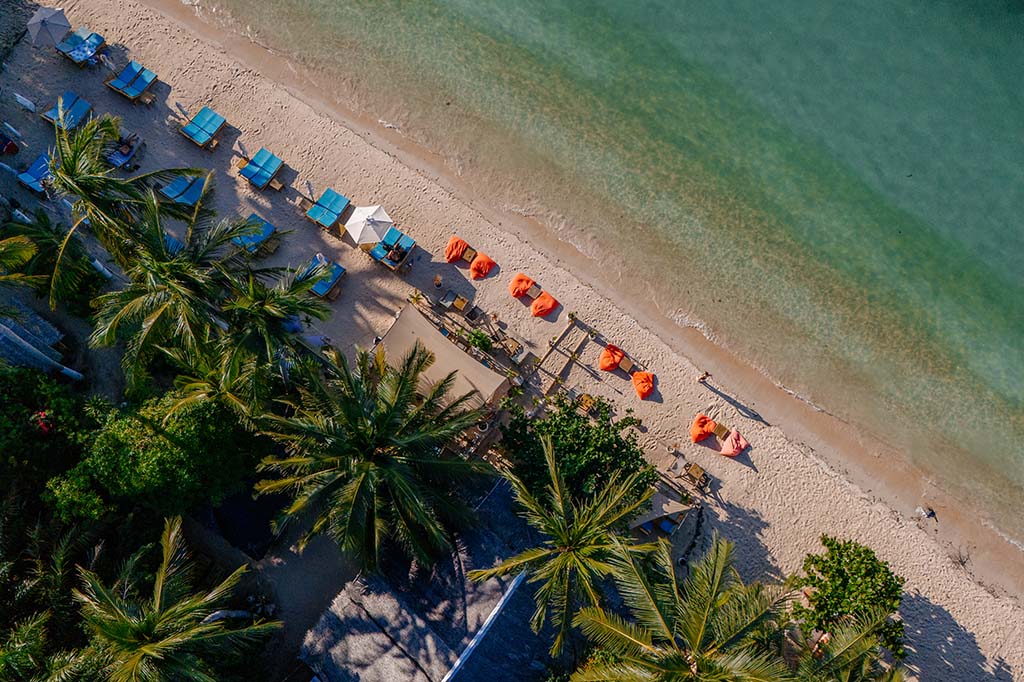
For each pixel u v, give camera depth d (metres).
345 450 21.55
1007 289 30.30
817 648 25.02
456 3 31.81
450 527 24.38
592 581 23.33
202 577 26.38
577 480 24.58
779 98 31.52
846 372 29.53
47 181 27.77
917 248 30.55
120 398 27.27
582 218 30.38
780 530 27.89
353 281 29.33
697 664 20.33
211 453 24.05
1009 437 29.22
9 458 23.88
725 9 31.97
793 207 30.77
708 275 30.09
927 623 27.47
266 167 29.61
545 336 29.09
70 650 22.58
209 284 22.80
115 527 24.58
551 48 31.64
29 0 31.08
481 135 30.95
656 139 31.14
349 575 26.80
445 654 23.36
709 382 29.03
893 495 28.58
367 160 30.47
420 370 22.97
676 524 26.98
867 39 31.80
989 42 31.59
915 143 31.25
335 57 31.38
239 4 31.45
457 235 29.86
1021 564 28.27
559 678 23.11
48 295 27.03
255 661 25.59
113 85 29.73
